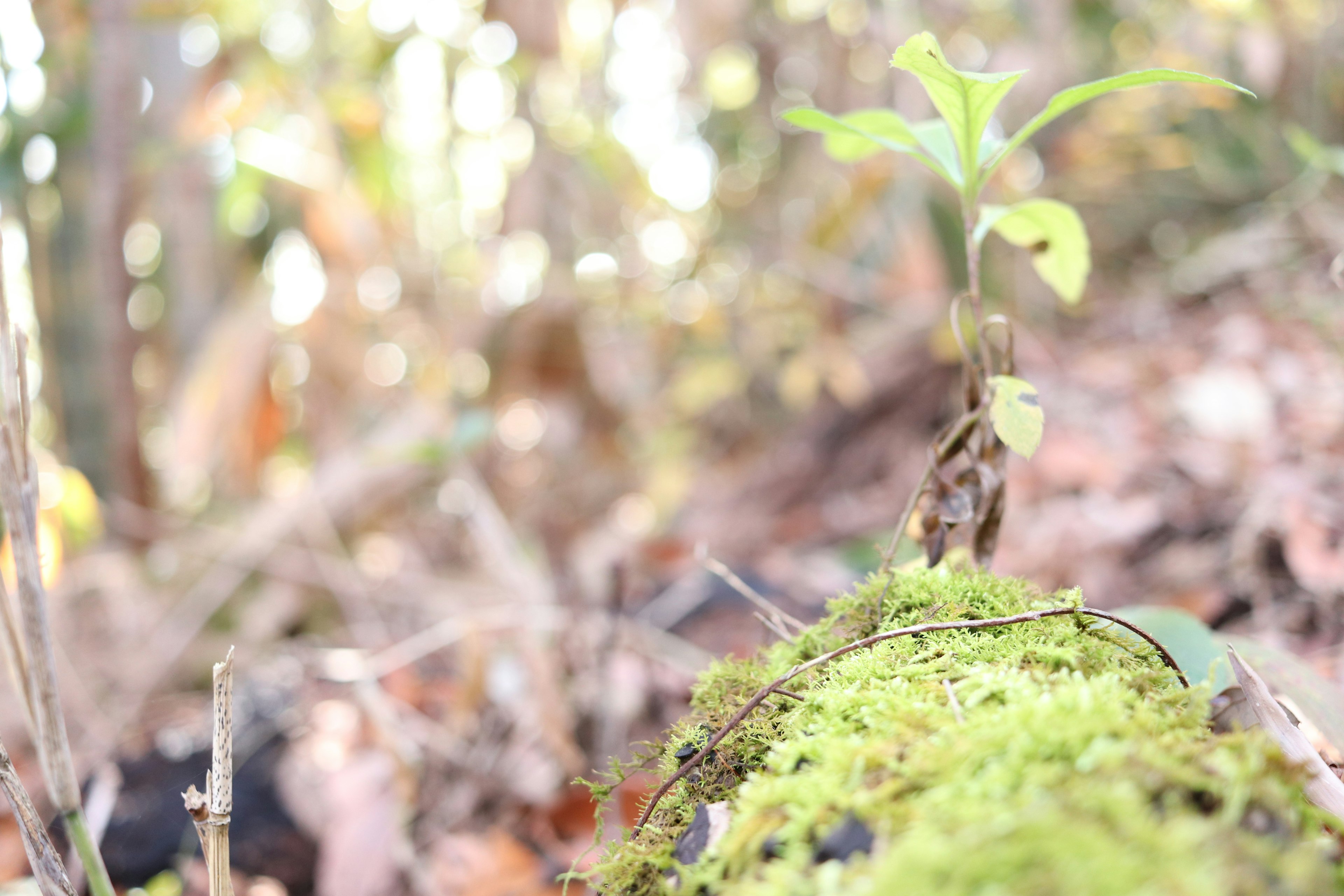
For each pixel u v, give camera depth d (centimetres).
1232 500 189
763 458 365
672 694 176
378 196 296
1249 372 238
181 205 306
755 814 53
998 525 93
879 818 48
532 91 300
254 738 184
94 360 280
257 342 267
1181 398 240
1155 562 186
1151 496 204
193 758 178
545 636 174
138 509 271
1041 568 193
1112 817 42
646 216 374
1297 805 49
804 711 65
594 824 152
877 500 301
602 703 164
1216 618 163
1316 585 152
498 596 244
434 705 198
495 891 140
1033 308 351
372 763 173
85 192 275
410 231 335
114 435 275
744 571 228
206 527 269
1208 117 387
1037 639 68
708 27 321
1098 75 391
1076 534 199
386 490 270
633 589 222
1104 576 185
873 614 81
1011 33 331
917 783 50
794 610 208
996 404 83
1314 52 327
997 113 331
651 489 339
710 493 369
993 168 89
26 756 194
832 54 353
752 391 406
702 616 211
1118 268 404
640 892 58
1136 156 365
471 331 296
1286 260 303
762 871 50
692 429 388
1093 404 265
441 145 340
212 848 68
